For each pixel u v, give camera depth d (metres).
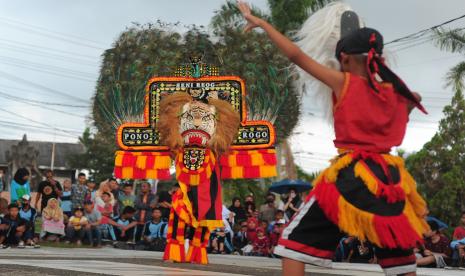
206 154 8.55
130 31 10.41
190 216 8.48
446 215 29.55
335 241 3.34
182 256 8.57
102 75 10.37
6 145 66.06
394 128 3.39
